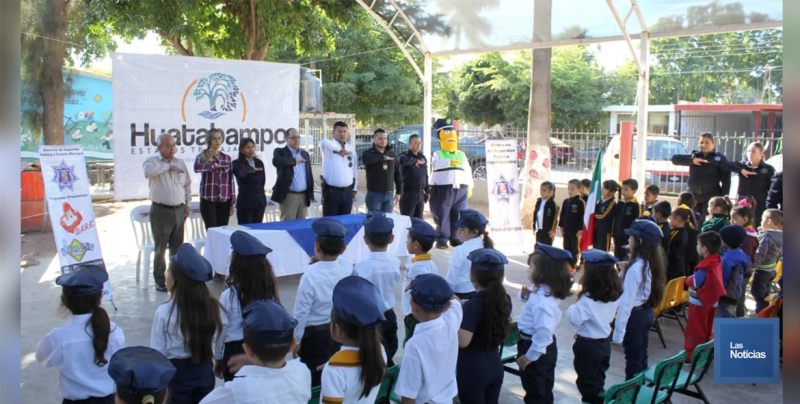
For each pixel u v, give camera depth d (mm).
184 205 7039
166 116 9297
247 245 3623
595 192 7977
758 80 30750
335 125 8578
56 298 6672
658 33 9180
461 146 15523
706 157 8070
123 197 9000
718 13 8383
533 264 3859
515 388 4820
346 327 2627
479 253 3494
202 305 3211
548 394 3904
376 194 8984
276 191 8258
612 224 7828
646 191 7582
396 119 22859
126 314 6180
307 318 3768
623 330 4391
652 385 4324
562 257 3783
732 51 30688
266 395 2375
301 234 7000
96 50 17469
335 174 8469
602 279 3967
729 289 5152
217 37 13938
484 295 3438
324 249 3770
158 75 9164
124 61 8867
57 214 5801
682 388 4266
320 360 3795
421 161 9398
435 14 10141
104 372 3131
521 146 15195
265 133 10312
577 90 26438
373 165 8922
